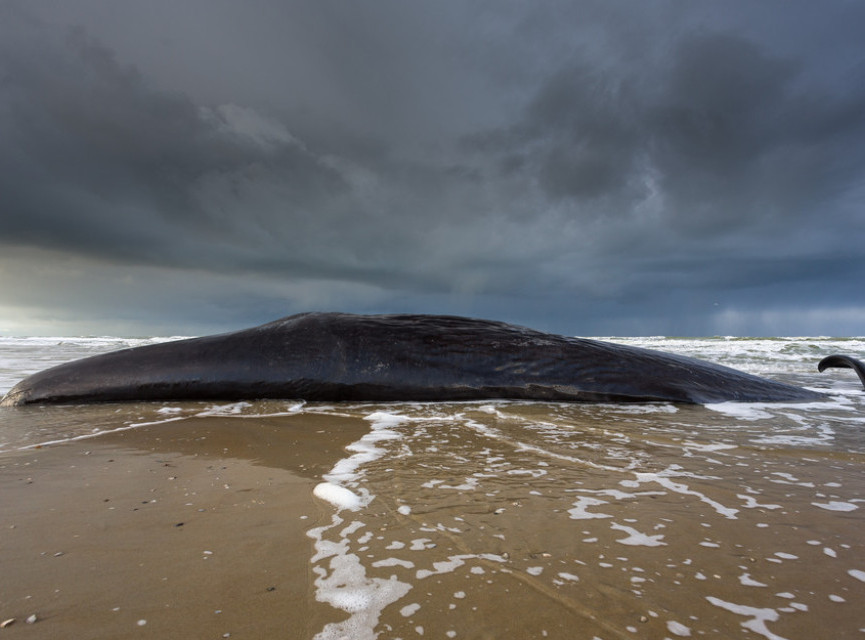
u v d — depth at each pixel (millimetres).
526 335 6398
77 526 2225
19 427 4527
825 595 1657
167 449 3688
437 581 1729
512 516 2322
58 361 11375
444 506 2451
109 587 1700
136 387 5988
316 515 2336
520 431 4293
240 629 1470
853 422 4668
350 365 6047
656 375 6066
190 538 2088
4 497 2623
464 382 5977
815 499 2562
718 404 5699
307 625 1486
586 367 6059
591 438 4023
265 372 6035
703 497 2586
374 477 2943
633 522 2252
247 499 2564
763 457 3412
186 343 6328
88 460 3387
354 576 1764
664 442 3855
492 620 1510
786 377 8883
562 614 1540
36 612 1555
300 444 3828
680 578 1759
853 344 17094
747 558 1911
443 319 6574
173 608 1576
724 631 1464
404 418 4930
